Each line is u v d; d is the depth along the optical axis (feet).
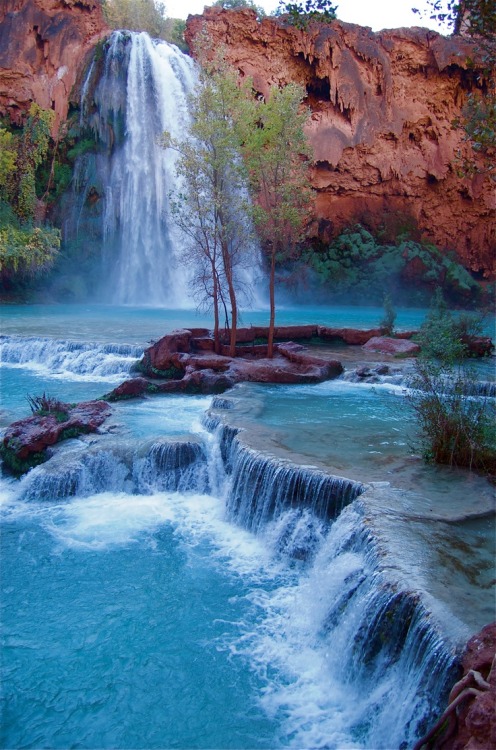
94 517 32.04
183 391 50.62
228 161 52.44
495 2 21.22
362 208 141.49
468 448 30.17
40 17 126.72
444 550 21.40
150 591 25.43
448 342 38.09
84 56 131.34
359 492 27.04
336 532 25.16
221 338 60.49
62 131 129.80
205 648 21.99
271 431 35.91
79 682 20.38
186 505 33.78
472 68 23.32
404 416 40.27
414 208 143.02
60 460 34.94
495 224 145.69
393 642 18.69
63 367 63.72
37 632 22.81
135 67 129.18
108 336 73.26
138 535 30.30
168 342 55.72
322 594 23.00
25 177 123.34
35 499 33.58
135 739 18.12
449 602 18.13
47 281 125.39
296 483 28.86
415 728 16.21
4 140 117.60
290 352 56.70
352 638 20.03
